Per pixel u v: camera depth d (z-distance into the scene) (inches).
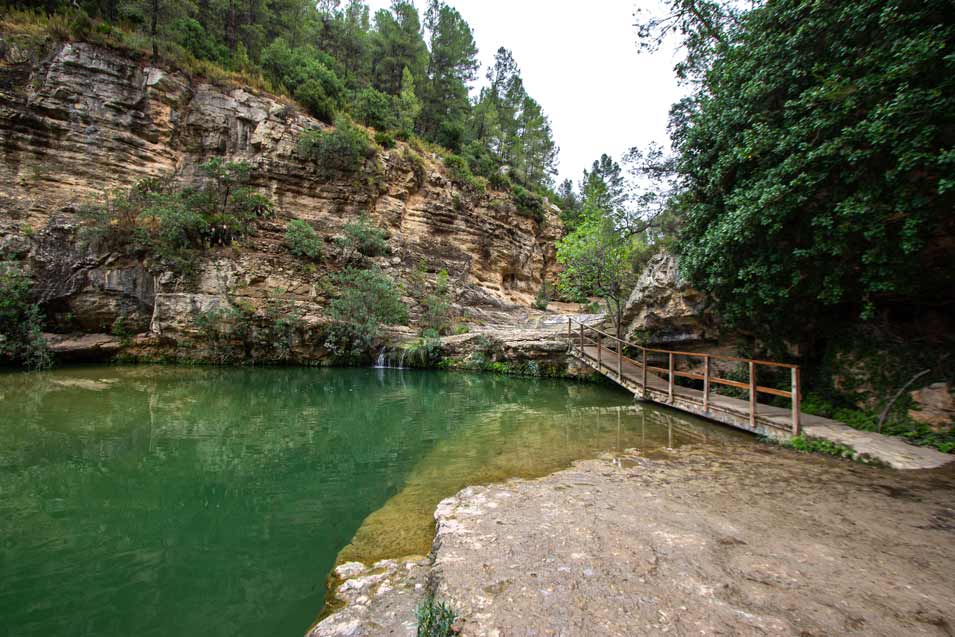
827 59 242.7
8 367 586.9
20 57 700.7
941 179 183.8
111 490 203.5
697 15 398.9
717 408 328.8
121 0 882.8
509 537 134.7
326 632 92.7
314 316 767.1
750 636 84.8
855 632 86.7
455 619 90.8
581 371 621.6
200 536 160.7
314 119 1018.7
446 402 447.8
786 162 237.9
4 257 614.2
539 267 1476.4
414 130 1501.0
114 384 491.8
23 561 141.7
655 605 96.0
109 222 684.7
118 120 765.9
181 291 700.7
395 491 205.0
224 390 485.4
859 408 282.8
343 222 960.3
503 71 1911.9
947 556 121.8
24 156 685.3
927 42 180.4
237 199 796.0
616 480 197.0
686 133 374.0
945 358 256.4
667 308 463.2
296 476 226.2
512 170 1679.4
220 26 1116.5
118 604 119.8
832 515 152.3
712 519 148.9
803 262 273.0
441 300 947.3
